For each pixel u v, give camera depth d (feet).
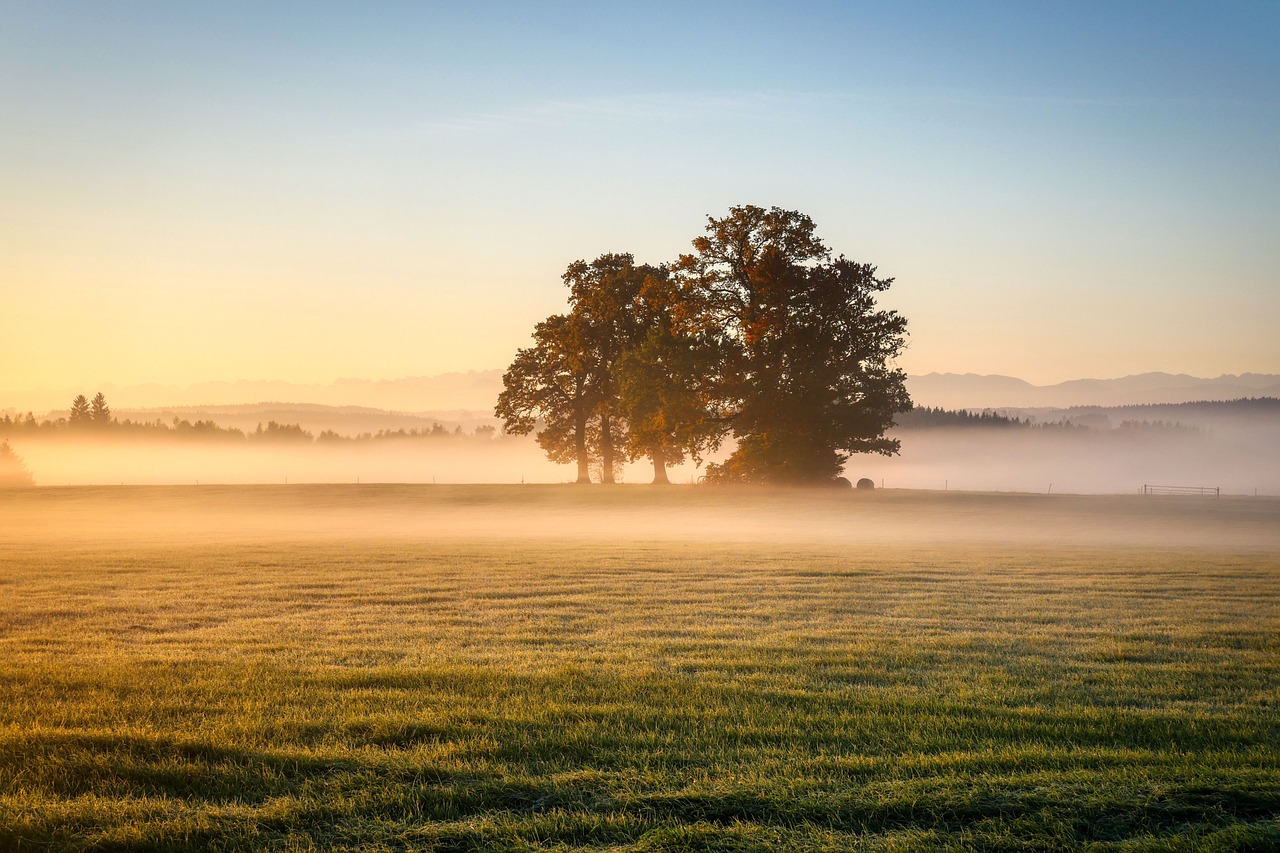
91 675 30.76
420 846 17.12
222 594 54.39
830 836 17.61
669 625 43.60
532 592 56.29
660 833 17.47
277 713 25.89
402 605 50.67
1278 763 21.72
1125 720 25.76
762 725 25.09
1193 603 52.08
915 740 23.75
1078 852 17.10
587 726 24.70
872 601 52.65
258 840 17.31
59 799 19.03
